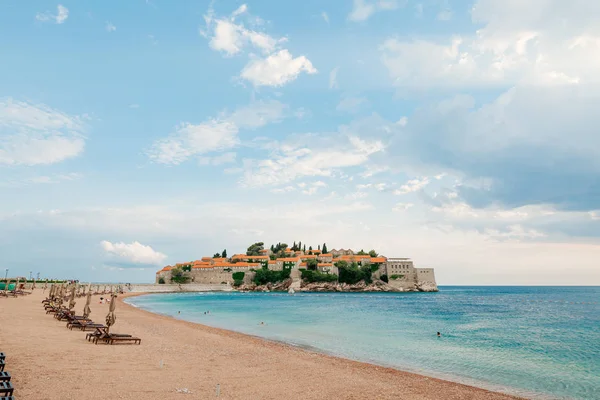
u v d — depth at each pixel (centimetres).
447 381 2123
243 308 8625
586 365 2689
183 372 1845
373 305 10481
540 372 2456
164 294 16775
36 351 2014
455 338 3972
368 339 3788
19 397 1238
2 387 1038
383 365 2550
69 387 1409
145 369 1833
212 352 2550
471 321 6056
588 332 4669
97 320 4312
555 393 1970
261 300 12675
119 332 3347
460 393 1845
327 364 2367
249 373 1953
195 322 5303
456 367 2562
